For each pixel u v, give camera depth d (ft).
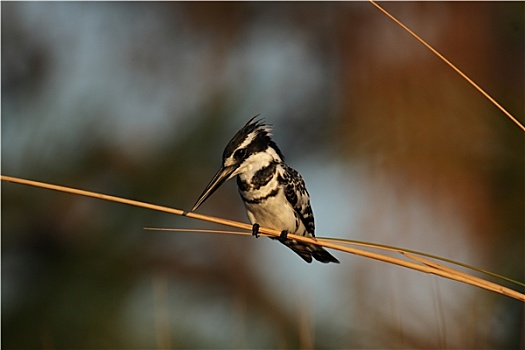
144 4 48.47
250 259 41.47
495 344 31.12
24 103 35.83
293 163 47.01
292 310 40.57
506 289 18.52
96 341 33.12
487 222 34.78
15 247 33.55
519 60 42.91
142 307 34.32
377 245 19.80
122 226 34.40
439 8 45.37
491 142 35.12
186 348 36.50
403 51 45.73
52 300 33.32
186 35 50.21
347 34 48.60
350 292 35.78
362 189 42.42
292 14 50.85
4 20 42.57
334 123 47.01
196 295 39.42
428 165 39.37
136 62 47.65
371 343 33.96
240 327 31.71
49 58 42.80
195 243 39.50
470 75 43.06
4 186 33.27
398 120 42.63
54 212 33.68
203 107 37.93
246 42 50.93
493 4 43.68
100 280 33.86
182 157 35.91
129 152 35.32
